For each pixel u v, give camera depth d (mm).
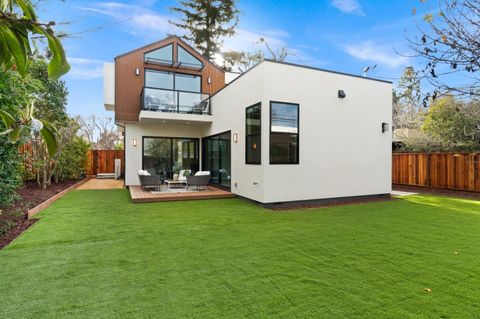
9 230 4766
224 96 10047
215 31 20484
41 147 9727
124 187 11273
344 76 8461
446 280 2934
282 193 7469
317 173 7973
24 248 3885
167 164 12180
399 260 3500
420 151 11781
